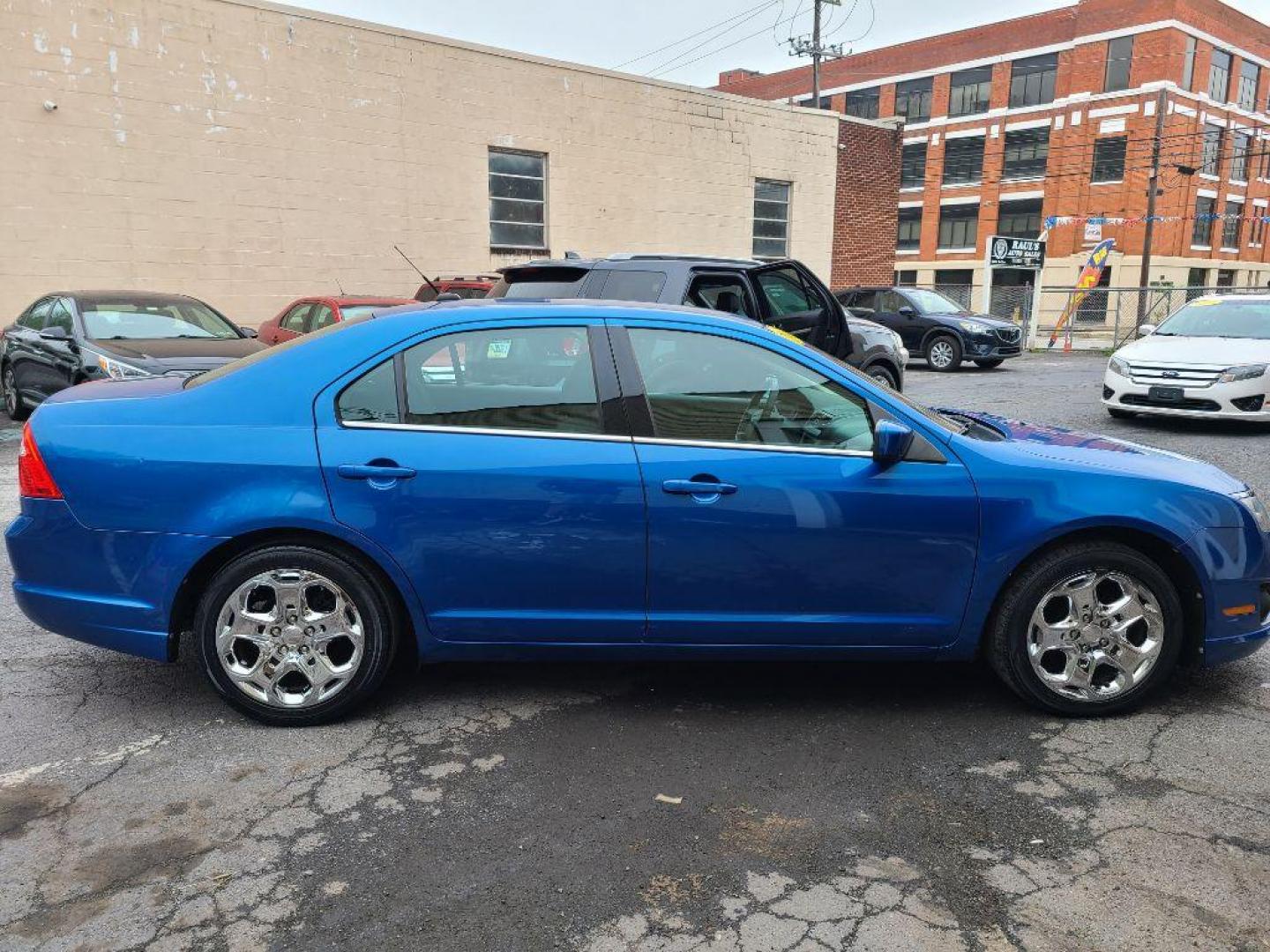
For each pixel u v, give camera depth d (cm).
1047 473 355
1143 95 4091
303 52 1416
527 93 1650
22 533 351
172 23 1303
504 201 1662
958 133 4856
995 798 312
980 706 382
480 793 314
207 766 330
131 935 244
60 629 354
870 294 1975
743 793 315
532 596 351
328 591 350
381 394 349
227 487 339
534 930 247
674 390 355
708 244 1936
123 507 341
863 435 358
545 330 357
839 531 349
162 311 987
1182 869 273
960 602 358
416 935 245
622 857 280
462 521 343
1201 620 366
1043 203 4544
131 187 1302
